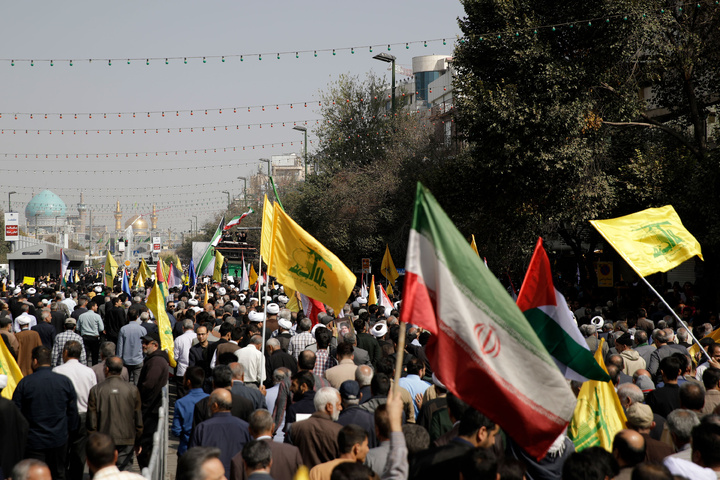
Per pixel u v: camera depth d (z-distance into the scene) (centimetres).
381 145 4381
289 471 562
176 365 1248
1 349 839
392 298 2291
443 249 436
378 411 538
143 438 945
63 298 2083
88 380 884
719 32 2178
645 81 2392
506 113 2111
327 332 955
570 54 2228
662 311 1789
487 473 395
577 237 2850
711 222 1923
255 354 987
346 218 3781
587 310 1677
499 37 2155
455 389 429
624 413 627
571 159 2127
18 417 663
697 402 620
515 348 436
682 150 2389
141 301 1844
